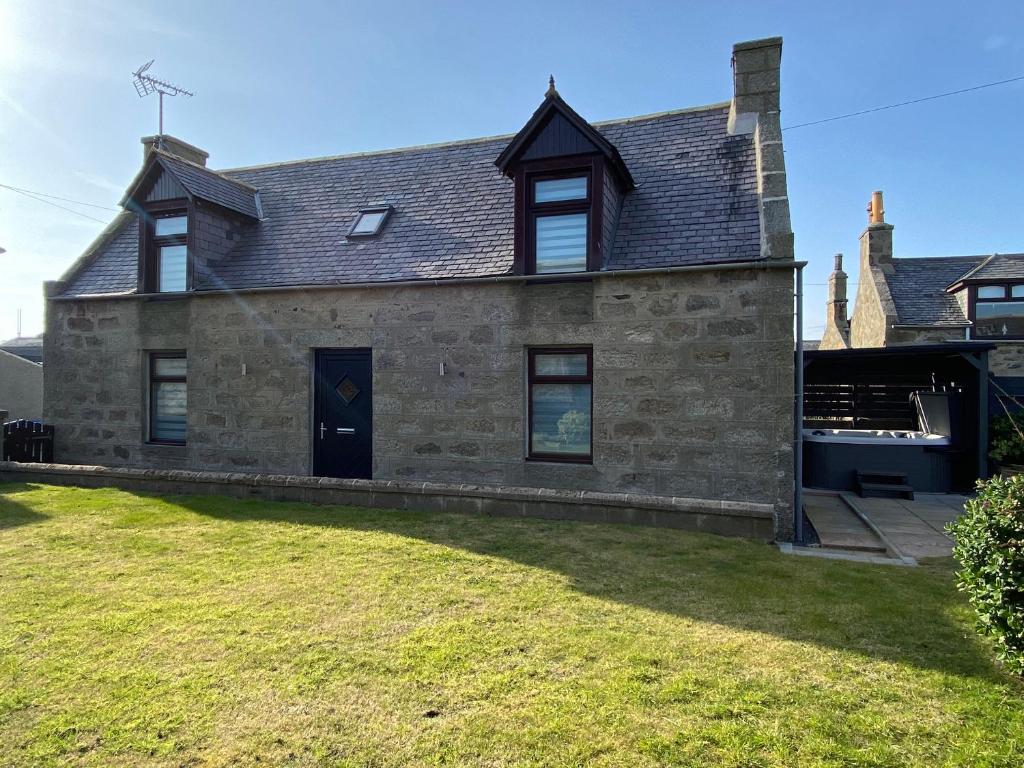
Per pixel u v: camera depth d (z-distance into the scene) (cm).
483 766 283
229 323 1039
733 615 460
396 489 793
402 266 970
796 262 752
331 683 355
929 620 455
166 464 1085
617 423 833
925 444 1095
